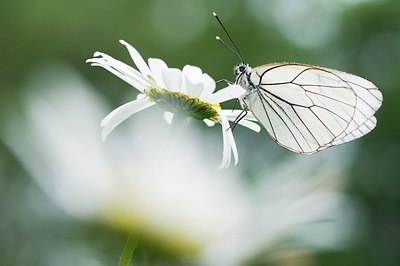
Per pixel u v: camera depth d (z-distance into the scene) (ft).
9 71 3.57
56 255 1.09
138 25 3.91
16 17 3.68
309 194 0.88
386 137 3.72
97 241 0.84
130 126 0.86
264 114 1.15
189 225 0.84
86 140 0.83
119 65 0.98
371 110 1.16
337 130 1.18
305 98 1.16
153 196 0.84
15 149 0.83
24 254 1.40
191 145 0.88
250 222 0.85
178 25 3.97
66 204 0.82
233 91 0.99
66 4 3.79
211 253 0.84
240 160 1.13
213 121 1.00
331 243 0.88
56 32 3.73
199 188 0.85
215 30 3.92
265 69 1.13
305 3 3.85
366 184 3.59
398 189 3.60
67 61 3.68
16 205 1.50
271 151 1.22
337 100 1.16
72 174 0.82
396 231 3.51
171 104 0.98
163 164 0.85
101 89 3.06
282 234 0.86
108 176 0.83
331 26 3.88
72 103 0.85
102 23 3.85
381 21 3.85
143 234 0.83
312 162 0.90
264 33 3.91
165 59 3.89
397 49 3.84
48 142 0.83
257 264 0.85
